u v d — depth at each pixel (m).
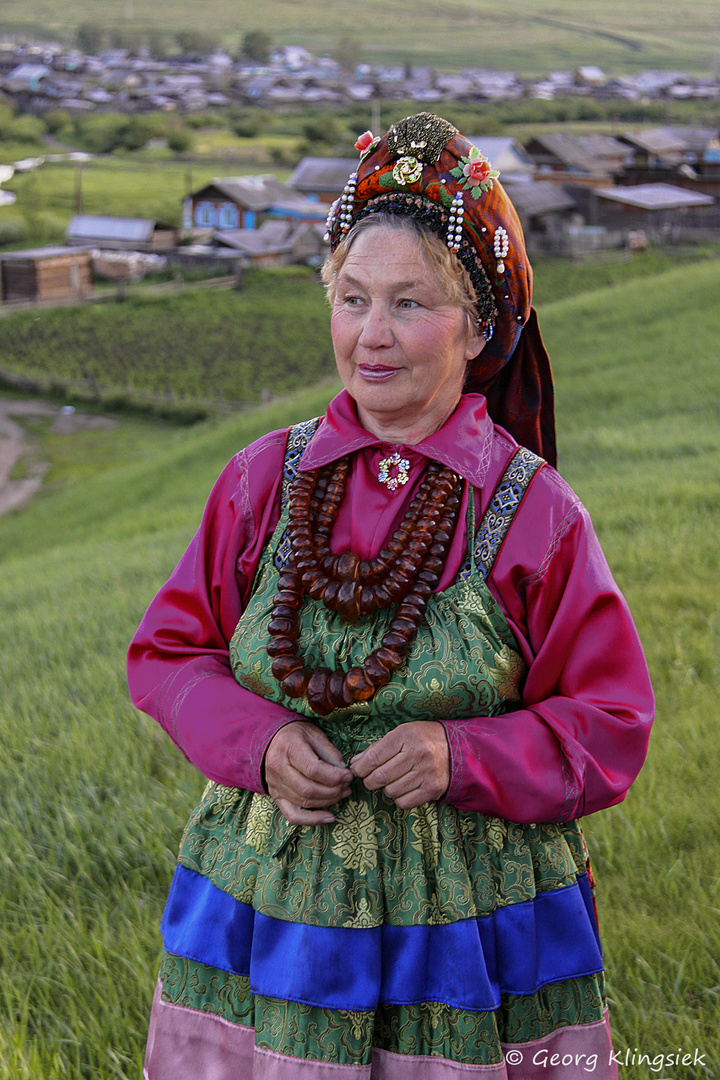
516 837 1.73
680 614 5.48
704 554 6.58
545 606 1.75
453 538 1.76
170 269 58.69
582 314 24.34
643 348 19.88
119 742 4.50
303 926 1.65
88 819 3.79
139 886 3.43
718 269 26.52
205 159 113.00
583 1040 1.75
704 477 9.17
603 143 80.62
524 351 1.96
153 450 30.22
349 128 125.62
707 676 4.72
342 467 1.81
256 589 1.84
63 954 3.03
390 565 1.72
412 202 1.69
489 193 1.70
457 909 1.66
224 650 1.90
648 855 3.30
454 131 1.71
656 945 2.89
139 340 44.12
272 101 156.88
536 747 1.67
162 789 3.99
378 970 1.64
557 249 57.56
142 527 14.78
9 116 129.88
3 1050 2.61
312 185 74.94
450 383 1.79
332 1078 1.61
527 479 1.78
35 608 8.38
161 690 1.83
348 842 1.68
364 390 1.73
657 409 14.77
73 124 134.12
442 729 1.64
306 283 56.53
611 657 1.75
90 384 36.19
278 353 41.03
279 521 1.83
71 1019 2.75
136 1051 2.63
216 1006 1.74
